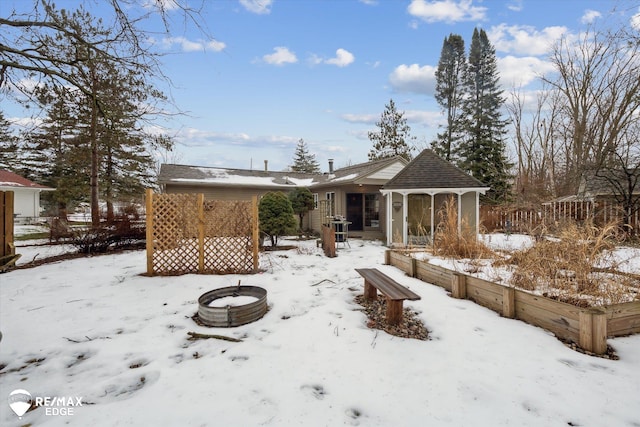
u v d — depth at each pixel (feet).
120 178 54.65
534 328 10.82
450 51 82.02
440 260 21.97
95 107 16.49
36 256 26.91
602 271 13.89
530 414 6.47
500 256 20.07
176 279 18.33
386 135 91.35
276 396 7.19
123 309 13.55
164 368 8.55
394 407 6.75
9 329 11.39
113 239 30.50
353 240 41.24
